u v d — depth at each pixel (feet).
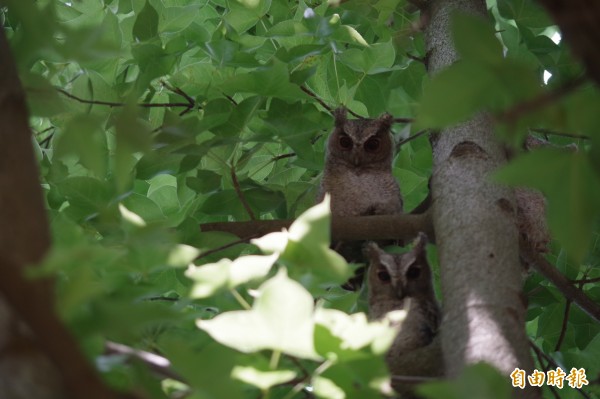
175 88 39.14
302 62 41.37
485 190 28.86
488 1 52.24
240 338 18.22
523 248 35.12
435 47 37.45
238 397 17.84
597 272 45.57
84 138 16.90
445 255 27.25
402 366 26.61
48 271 14.08
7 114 16.79
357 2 43.93
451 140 31.73
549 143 40.22
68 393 14.66
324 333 18.70
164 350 23.43
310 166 40.09
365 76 45.52
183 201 41.01
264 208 37.78
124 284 22.91
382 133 43.14
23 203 15.42
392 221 32.19
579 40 13.64
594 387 35.91
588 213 15.52
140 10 41.73
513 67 14.78
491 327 23.68
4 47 18.13
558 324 44.09
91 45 17.29
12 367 14.96
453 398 16.70
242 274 21.11
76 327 16.51
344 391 18.63
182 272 32.94
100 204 33.37
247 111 35.06
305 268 21.17
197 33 41.47
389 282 36.24
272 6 45.21
